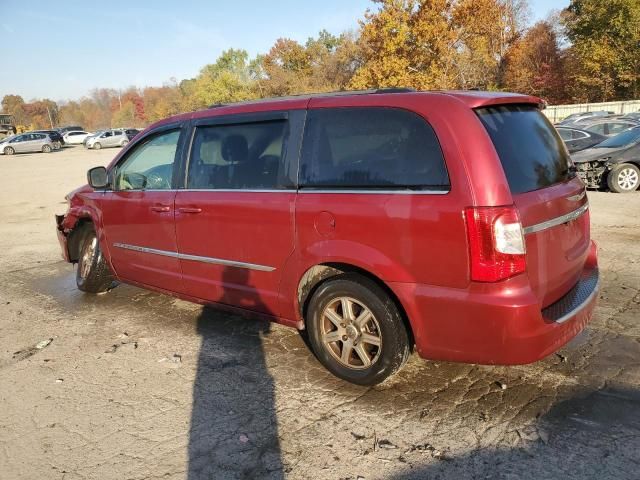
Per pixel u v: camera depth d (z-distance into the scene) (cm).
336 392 349
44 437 313
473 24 3669
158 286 482
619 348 389
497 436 293
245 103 407
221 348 425
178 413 333
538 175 315
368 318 336
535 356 292
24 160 3456
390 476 266
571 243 335
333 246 333
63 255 611
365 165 326
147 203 464
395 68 3569
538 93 4572
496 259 279
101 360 414
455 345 301
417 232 299
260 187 379
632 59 3656
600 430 293
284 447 294
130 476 275
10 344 456
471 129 293
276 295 378
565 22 4456
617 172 1074
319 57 7169
